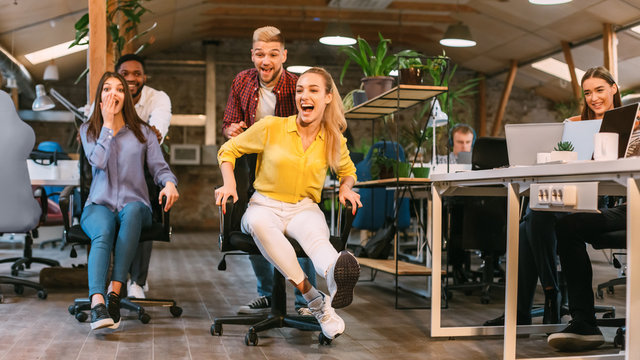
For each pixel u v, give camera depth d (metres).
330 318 2.44
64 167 4.53
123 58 3.79
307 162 2.54
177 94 12.91
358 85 13.23
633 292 1.75
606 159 2.10
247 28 12.33
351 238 9.57
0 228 3.27
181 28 11.34
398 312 3.45
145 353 2.40
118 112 3.05
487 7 10.06
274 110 3.15
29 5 7.57
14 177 3.31
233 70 13.09
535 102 13.88
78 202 5.36
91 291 2.67
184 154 12.47
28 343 2.54
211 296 3.85
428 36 12.19
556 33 10.29
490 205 3.99
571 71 10.53
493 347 2.60
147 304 3.12
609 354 2.39
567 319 3.25
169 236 3.00
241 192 2.74
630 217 1.75
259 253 2.57
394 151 4.38
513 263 2.26
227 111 3.24
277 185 2.54
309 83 2.48
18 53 9.27
